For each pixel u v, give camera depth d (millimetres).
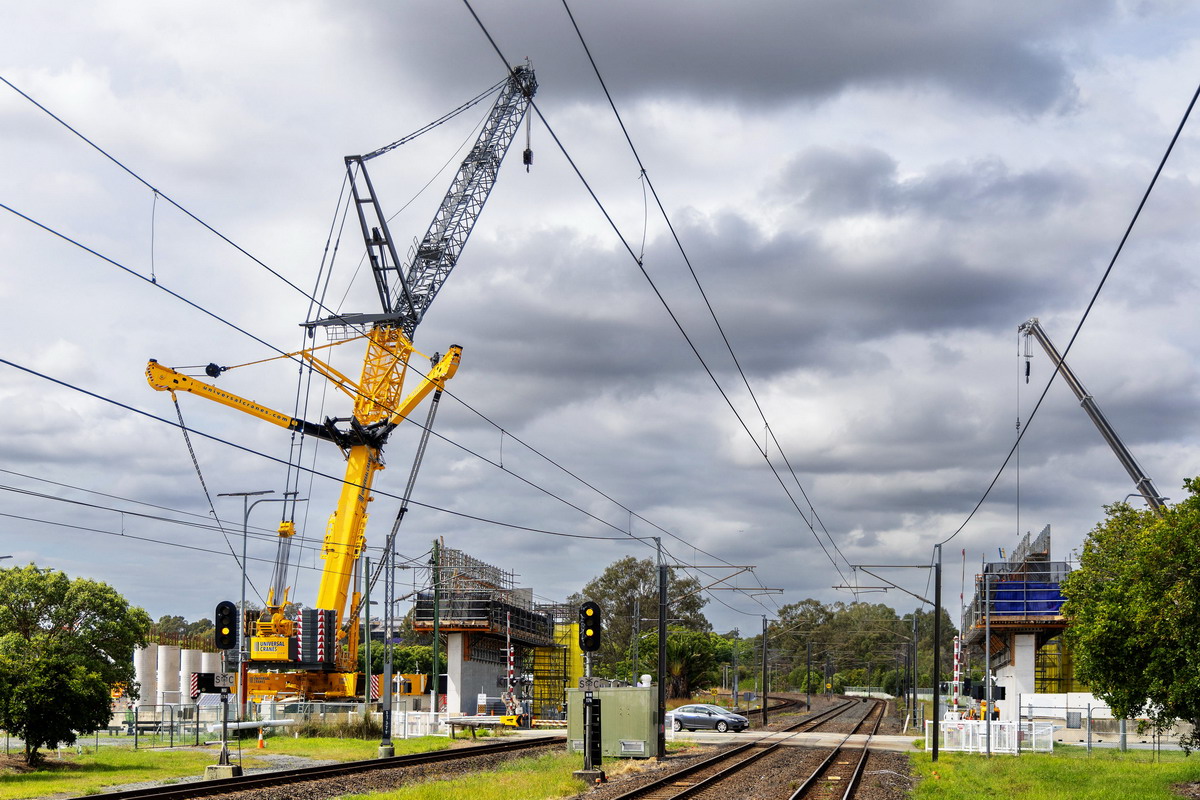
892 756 44906
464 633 78938
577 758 39562
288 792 28344
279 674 67250
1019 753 47312
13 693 36844
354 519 69312
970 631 93188
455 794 26969
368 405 70438
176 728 59250
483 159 73562
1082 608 41781
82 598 55219
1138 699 31656
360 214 70188
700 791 29859
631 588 132250
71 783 31344
